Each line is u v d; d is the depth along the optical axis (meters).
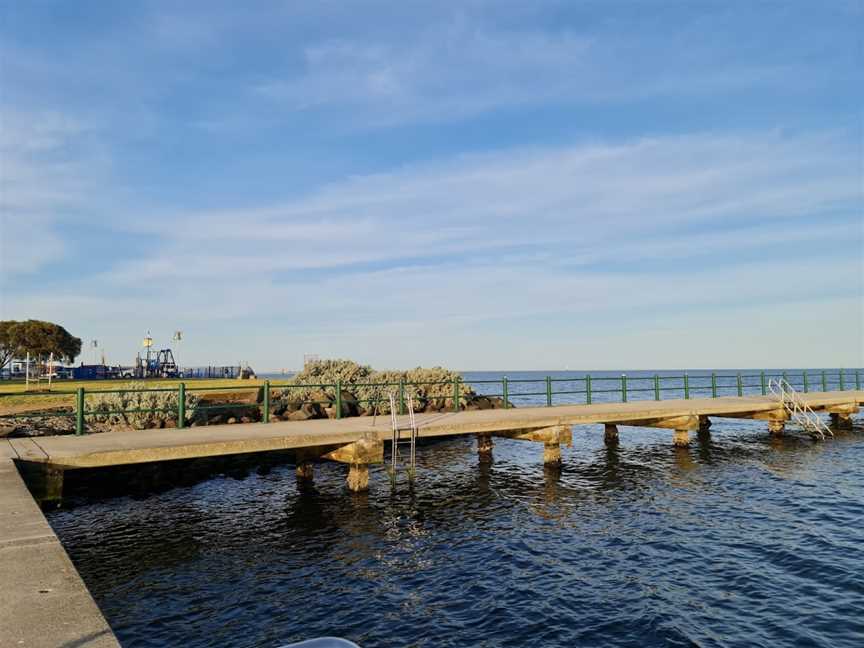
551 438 20.05
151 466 17.88
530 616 8.92
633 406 26.86
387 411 27.44
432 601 9.50
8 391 31.62
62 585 4.53
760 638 8.18
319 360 34.72
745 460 23.34
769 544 12.39
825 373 42.03
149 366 57.72
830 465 22.23
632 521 14.23
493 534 13.16
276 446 14.07
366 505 15.59
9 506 7.12
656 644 8.03
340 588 10.04
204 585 10.17
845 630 8.40
